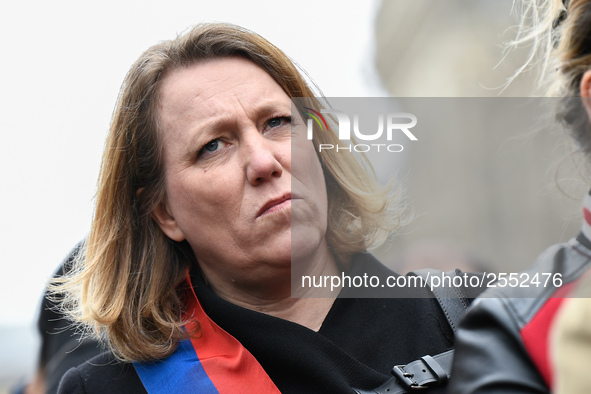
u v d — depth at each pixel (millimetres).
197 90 6309
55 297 8250
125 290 6621
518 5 6312
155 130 6484
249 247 6098
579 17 4938
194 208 6246
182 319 6566
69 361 8141
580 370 3381
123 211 6793
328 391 5867
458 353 4352
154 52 6699
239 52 6531
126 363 6531
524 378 3971
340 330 6273
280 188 6008
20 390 10359
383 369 6094
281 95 6410
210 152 6246
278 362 6047
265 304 6500
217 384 6023
